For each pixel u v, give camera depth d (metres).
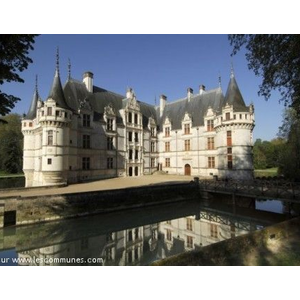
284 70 11.29
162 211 23.41
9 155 55.12
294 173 29.05
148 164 41.97
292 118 31.12
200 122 37.50
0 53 8.57
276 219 19.61
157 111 47.47
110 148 35.16
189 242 15.35
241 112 29.86
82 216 18.44
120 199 20.80
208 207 24.59
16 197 15.98
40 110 28.69
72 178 28.70
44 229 16.61
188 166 38.94
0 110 9.29
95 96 35.31
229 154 30.67
